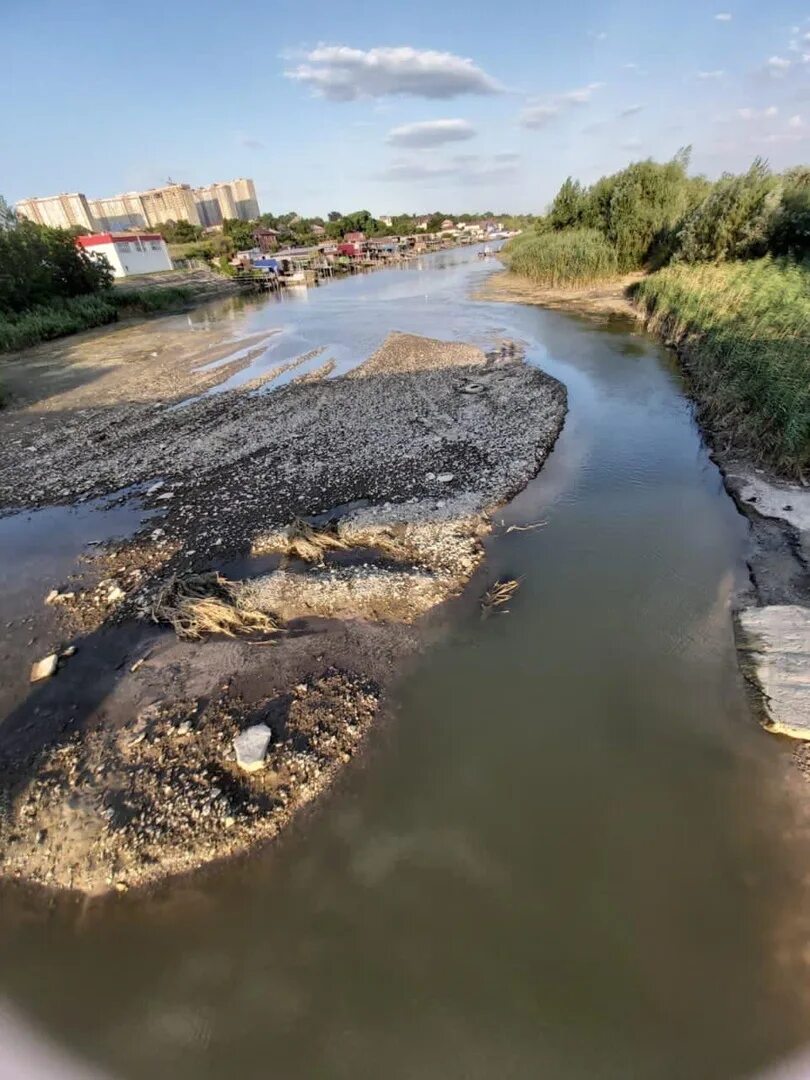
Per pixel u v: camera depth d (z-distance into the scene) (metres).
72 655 8.16
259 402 18.94
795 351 13.60
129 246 61.84
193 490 13.00
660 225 36.44
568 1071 4.00
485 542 10.13
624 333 24.95
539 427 14.86
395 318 32.97
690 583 8.78
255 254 80.88
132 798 5.96
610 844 5.34
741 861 5.13
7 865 5.53
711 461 12.74
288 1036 4.28
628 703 6.80
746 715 6.52
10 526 12.09
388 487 12.27
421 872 5.21
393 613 8.38
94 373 24.67
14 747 6.73
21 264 36.66
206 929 4.94
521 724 6.61
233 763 6.25
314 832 5.61
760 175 28.06
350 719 6.73
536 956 4.59
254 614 8.38
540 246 41.56
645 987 4.38
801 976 4.36
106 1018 4.49
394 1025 4.29
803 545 9.29
